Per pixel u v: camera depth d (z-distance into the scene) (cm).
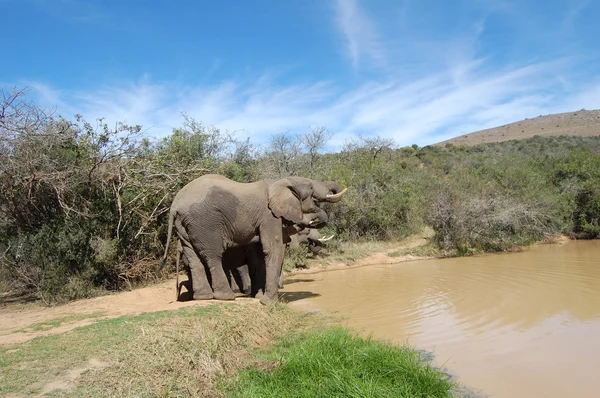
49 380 493
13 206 1074
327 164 2359
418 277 1407
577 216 2458
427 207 2138
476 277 1352
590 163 2603
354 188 2100
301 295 1189
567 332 782
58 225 1053
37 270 1011
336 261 1725
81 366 530
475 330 813
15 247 1066
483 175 2462
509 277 1329
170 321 706
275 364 640
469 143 9812
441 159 4625
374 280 1392
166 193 1184
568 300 1013
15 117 1000
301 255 1638
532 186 2341
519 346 720
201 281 928
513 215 2028
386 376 571
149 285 1149
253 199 962
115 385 495
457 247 1934
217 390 540
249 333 748
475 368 634
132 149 1156
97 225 1080
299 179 1028
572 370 619
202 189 934
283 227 1049
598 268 1452
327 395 518
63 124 1102
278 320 852
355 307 1029
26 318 816
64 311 858
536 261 1648
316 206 1070
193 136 1623
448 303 1027
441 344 741
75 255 1045
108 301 930
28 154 1005
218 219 927
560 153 3164
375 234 2134
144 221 1159
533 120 10812
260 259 1053
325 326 865
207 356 592
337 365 593
